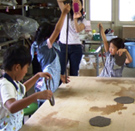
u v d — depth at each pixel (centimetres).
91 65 392
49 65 220
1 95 129
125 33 628
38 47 225
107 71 254
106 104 152
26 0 484
